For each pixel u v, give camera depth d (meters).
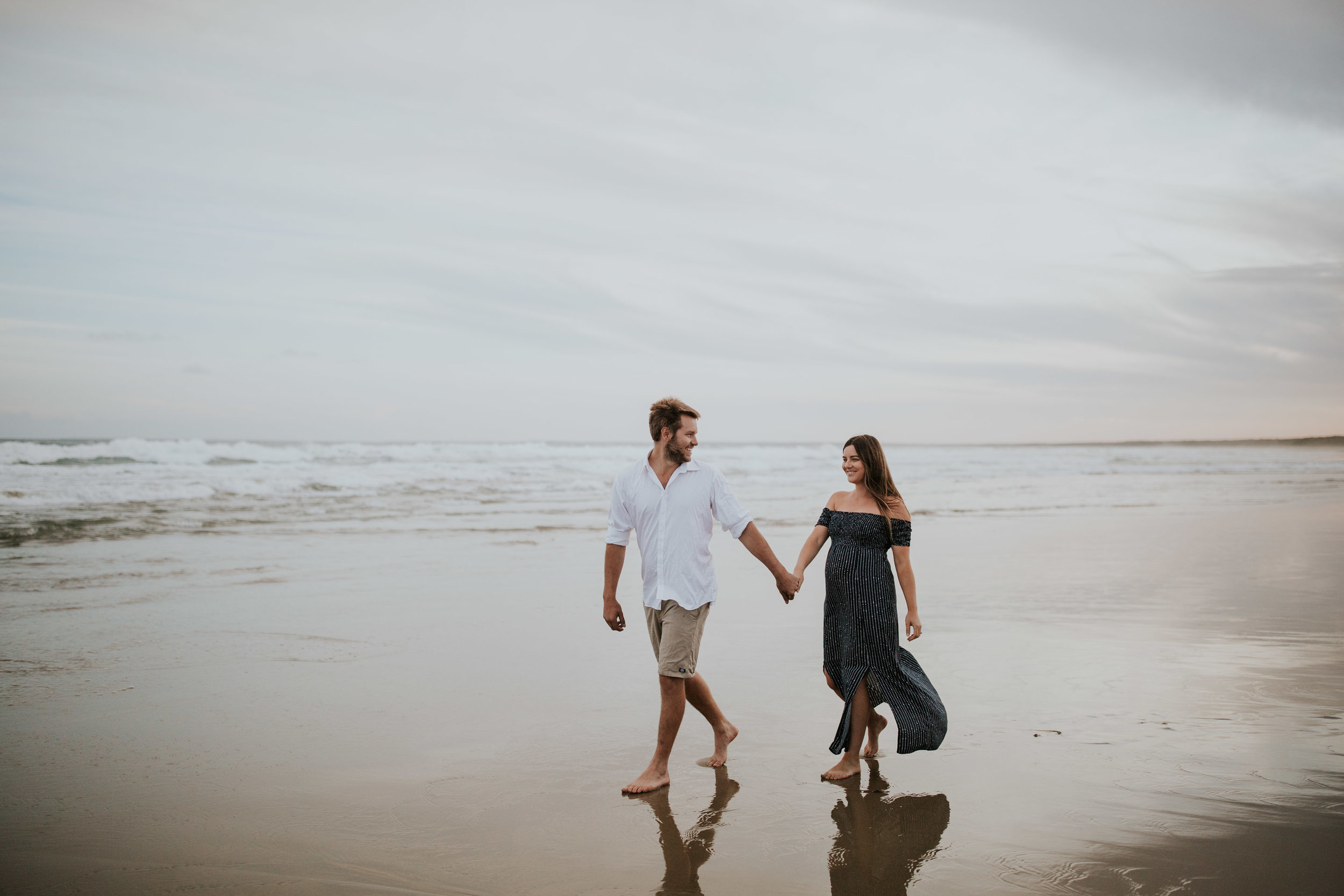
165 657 5.68
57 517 12.48
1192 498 21.17
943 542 12.21
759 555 3.87
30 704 4.68
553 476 23.33
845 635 3.84
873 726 4.01
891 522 3.87
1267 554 11.02
